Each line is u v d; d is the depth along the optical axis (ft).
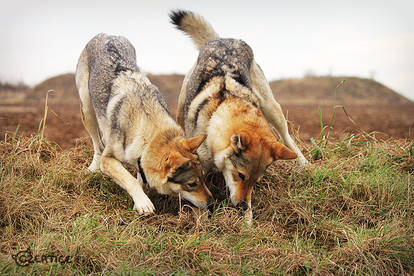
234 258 9.69
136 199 12.22
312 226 11.89
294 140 18.52
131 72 14.19
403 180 13.99
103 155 13.28
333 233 11.48
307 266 9.61
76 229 10.25
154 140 12.13
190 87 15.17
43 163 14.61
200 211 11.78
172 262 9.38
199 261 9.51
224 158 12.74
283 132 16.69
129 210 12.28
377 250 10.18
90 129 15.78
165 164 11.66
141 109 12.68
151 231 10.93
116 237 10.18
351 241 10.69
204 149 13.41
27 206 11.30
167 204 13.19
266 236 11.10
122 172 12.76
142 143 12.27
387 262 9.89
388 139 18.78
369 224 12.23
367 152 16.62
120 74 14.01
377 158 15.98
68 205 11.98
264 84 16.53
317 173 14.43
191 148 11.89
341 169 14.99
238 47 15.61
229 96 13.62
